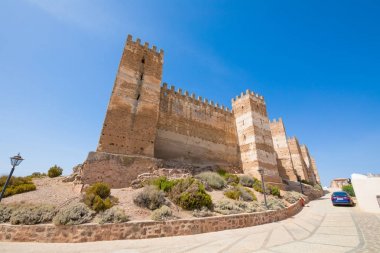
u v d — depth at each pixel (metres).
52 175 25.59
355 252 7.69
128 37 30.48
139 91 28.12
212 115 39.75
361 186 21.27
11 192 15.96
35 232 10.20
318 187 51.34
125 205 14.07
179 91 36.81
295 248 8.68
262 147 37.94
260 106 43.09
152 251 8.67
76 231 10.37
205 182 21.53
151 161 23.72
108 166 20.64
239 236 11.49
